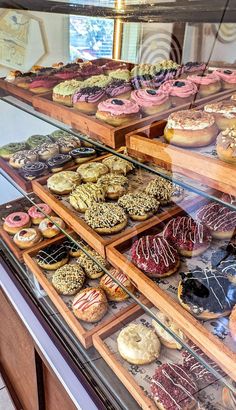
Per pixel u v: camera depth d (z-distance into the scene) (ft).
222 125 1.62
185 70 2.39
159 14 2.93
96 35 3.12
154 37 2.97
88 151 2.88
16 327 2.52
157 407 1.69
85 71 2.73
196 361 1.82
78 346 2.08
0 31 3.15
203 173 1.49
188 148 1.58
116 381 1.87
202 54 2.76
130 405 1.76
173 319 1.63
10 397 3.12
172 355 1.92
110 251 1.98
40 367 2.31
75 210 2.36
